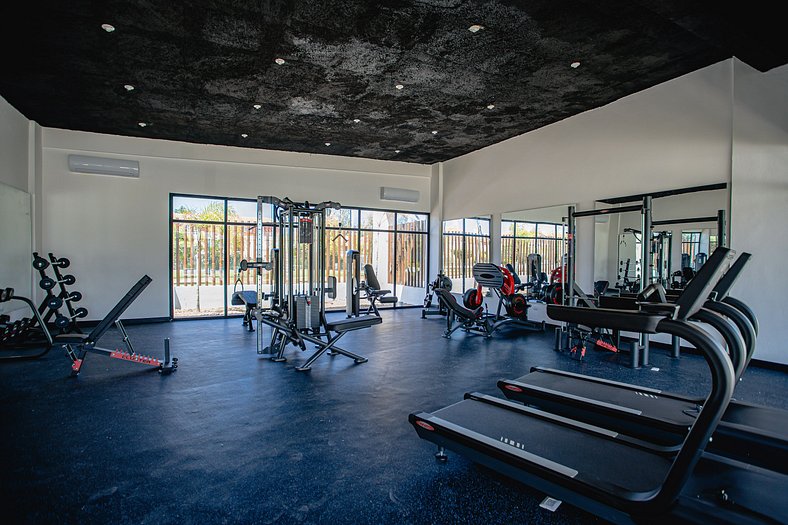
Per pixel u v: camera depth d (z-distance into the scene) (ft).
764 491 5.57
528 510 6.39
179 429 9.22
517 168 24.12
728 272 7.36
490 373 13.83
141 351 16.74
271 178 26.76
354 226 29.66
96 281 23.00
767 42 12.33
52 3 11.00
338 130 22.58
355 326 15.58
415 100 18.30
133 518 6.12
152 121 20.95
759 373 14.03
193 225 25.55
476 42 13.20
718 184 15.61
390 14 11.62
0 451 8.16
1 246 17.81
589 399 9.31
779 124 14.19
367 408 10.53
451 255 30.04
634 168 18.17
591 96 18.19
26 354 15.93
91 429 9.20
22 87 16.71
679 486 4.89
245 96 17.69
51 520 6.06
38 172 21.33
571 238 17.75
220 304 26.50
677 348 16.22
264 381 12.75
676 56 14.58
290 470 7.50
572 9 11.43
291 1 10.98
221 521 6.07
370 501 6.57
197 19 11.83
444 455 7.85
